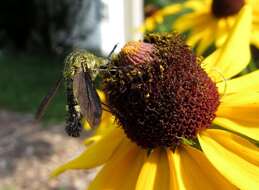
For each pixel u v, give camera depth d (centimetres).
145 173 6
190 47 6
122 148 6
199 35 11
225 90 6
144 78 6
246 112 6
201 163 6
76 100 5
